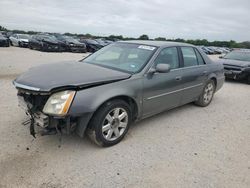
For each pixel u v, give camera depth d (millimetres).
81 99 3004
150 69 3873
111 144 3502
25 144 3377
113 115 3443
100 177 2793
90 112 3080
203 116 5125
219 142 3922
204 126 4566
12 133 3646
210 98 5883
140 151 3438
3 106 4773
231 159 3400
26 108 3301
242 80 10148
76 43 23094
